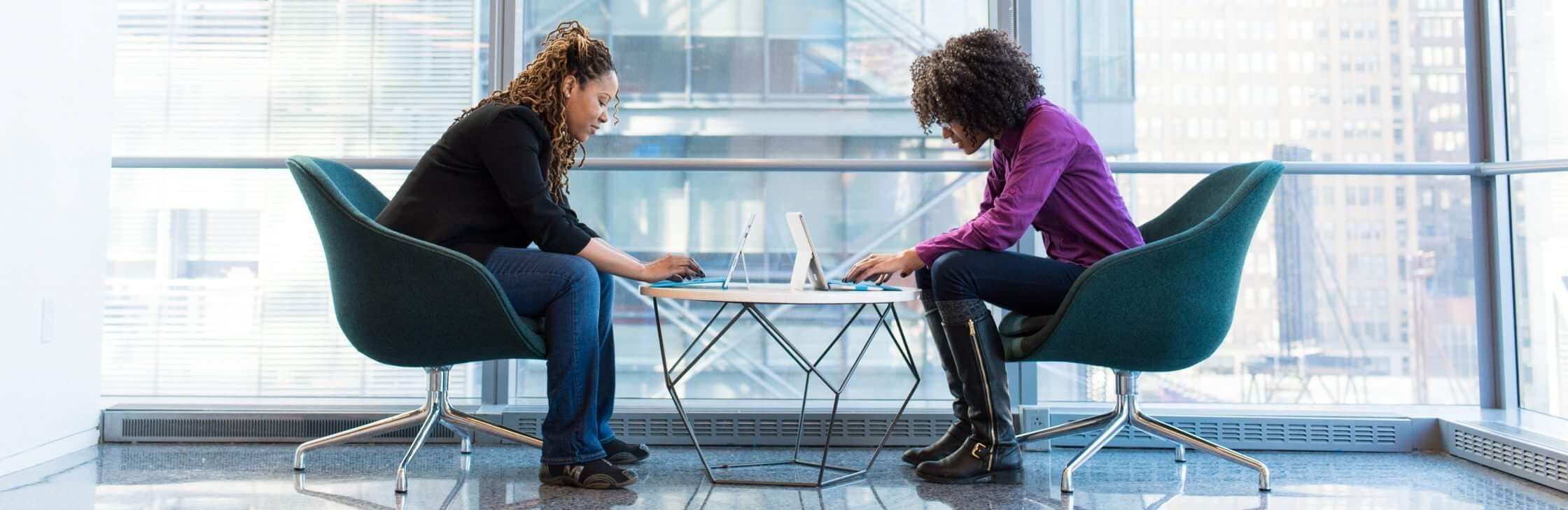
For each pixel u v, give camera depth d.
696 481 2.24
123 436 2.72
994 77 2.22
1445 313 3.00
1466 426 2.53
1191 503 2.04
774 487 2.18
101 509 1.94
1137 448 2.69
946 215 3.08
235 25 3.01
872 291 1.97
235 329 3.03
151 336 3.02
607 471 2.13
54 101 2.43
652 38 3.09
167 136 3.00
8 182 2.26
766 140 3.11
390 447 2.67
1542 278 2.73
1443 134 2.99
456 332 2.02
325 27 3.02
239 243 3.02
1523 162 2.59
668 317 3.18
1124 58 3.03
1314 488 2.19
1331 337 3.04
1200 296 2.01
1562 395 2.66
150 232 3.01
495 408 2.86
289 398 3.01
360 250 2.00
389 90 3.02
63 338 2.50
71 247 2.53
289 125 3.01
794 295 1.85
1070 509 1.97
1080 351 2.06
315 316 3.04
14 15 2.27
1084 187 2.23
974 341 2.16
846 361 3.17
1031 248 2.94
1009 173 2.29
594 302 2.10
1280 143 3.03
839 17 3.11
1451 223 2.98
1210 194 2.32
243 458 2.51
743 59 3.10
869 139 3.11
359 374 3.05
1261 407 2.86
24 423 2.34
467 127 2.14
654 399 3.01
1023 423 2.76
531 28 3.08
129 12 3.00
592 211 3.08
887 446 2.75
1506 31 2.83
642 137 3.09
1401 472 2.38
